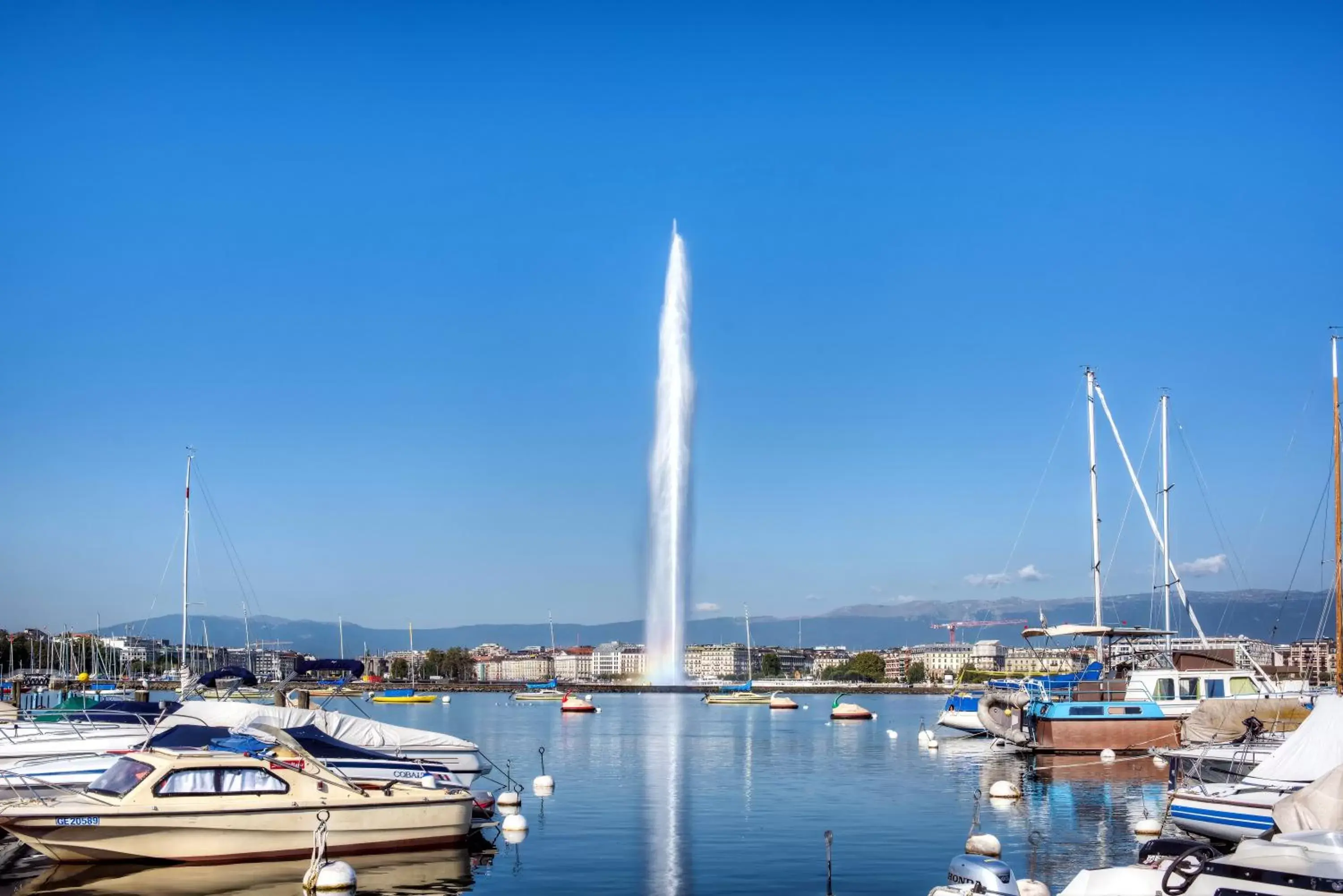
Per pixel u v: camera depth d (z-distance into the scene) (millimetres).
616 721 119875
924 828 37250
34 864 30172
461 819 32688
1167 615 74938
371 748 39469
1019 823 37656
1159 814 38875
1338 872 18047
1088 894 21297
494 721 120125
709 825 38125
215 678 47625
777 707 162250
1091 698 60906
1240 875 18984
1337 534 47156
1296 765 30094
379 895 27328
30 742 38906
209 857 29953
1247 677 58906
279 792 30750
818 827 37625
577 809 42312
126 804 29312
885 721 121250
